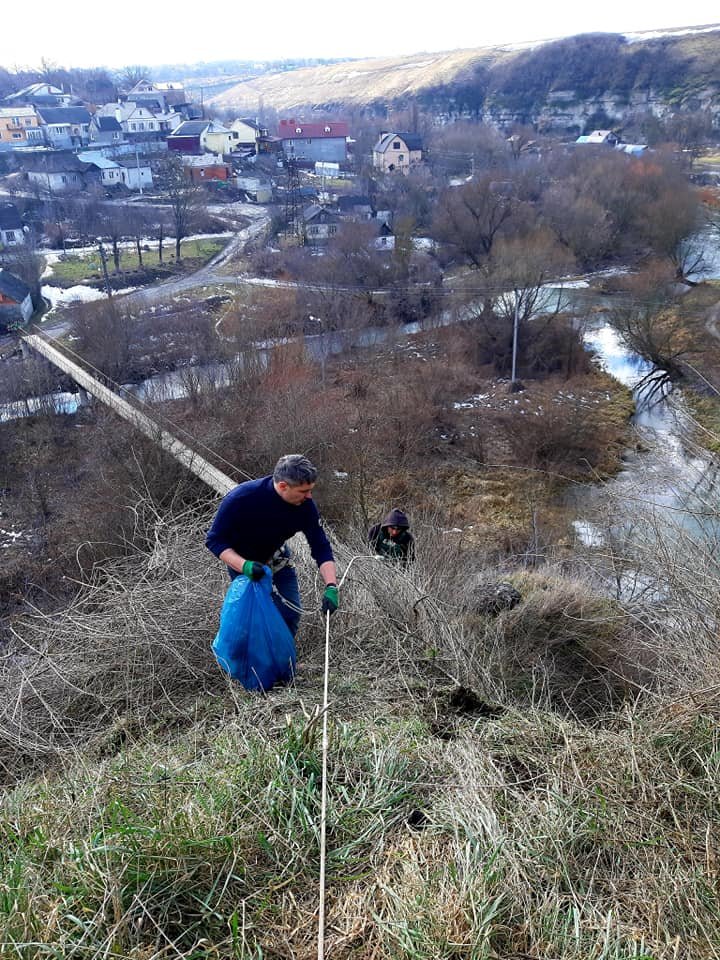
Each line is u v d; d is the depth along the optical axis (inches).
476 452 938.7
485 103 5315.0
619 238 1841.8
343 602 181.6
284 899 91.2
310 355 1216.8
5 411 1013.8
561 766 115.0
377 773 112.1
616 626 203.6
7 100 4296.3
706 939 83.0
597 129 4616.1
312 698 141.3
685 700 128.3
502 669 177.2
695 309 1311.5
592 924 86.0
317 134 3720.5
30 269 1753.2
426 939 80.6
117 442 732.0
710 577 167.6
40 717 158.2
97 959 79.0
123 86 6250.0
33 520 759.1
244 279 1863.9
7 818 108.9
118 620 178.2
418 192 2381.9
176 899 90.8
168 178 2586.1
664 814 105.7
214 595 181.3
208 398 930.7
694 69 4495.6
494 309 1380.4
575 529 621.0
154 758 124.6
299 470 129.6
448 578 246.4
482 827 99.3
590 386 1178.6
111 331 1230.3
